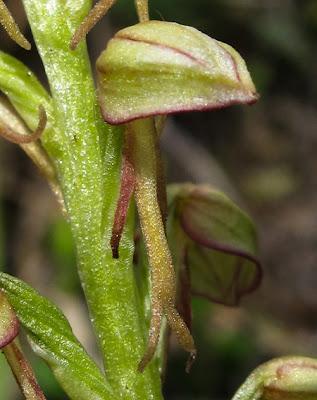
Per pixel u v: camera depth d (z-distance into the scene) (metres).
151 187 0.07
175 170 0.22
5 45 0.21
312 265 0.22
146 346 0.07
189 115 0.25
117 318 0.07
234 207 0.08
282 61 0.26
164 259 0.07
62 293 0.16
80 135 0.07
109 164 0.07
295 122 0.27
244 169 0.25
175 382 0.16
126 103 0.07
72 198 0.07
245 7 0.25
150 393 0.07
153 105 0.07
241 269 0.09
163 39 0.07
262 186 0.25
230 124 0.26
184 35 0.07
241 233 0.08
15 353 0.07
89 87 0.07
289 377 0.08
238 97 0.06
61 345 0.07
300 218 0.24
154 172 0.07
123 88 0.07
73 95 0.07
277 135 0.26
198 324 0.16
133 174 0.07
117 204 0.07
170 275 0.07
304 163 0.26
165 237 0.07
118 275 0.07
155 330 0.07
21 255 0.18
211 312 0.17
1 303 0.07
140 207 0.07
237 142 0.25
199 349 0.16
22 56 0.21
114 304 0.07
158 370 0.08
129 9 0.21
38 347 0.07
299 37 0.26
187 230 0.08
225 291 0.09
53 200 0.19
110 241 0.07
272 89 0.27
